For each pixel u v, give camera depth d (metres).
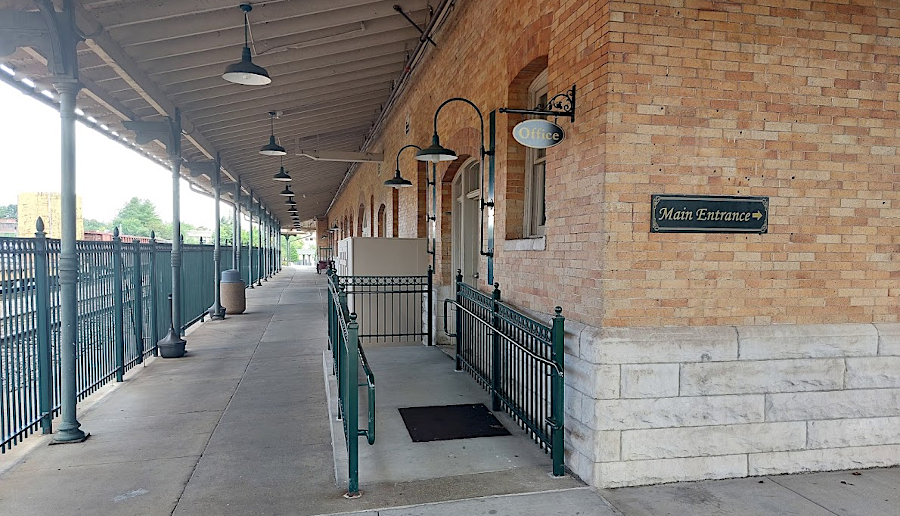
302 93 10.36
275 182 22.38
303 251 115.62
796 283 4.04
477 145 6.78
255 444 4.74
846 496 3.68
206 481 3.98
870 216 4.13
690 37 3.84
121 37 6.25
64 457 4.46
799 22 3.98
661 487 3.80
